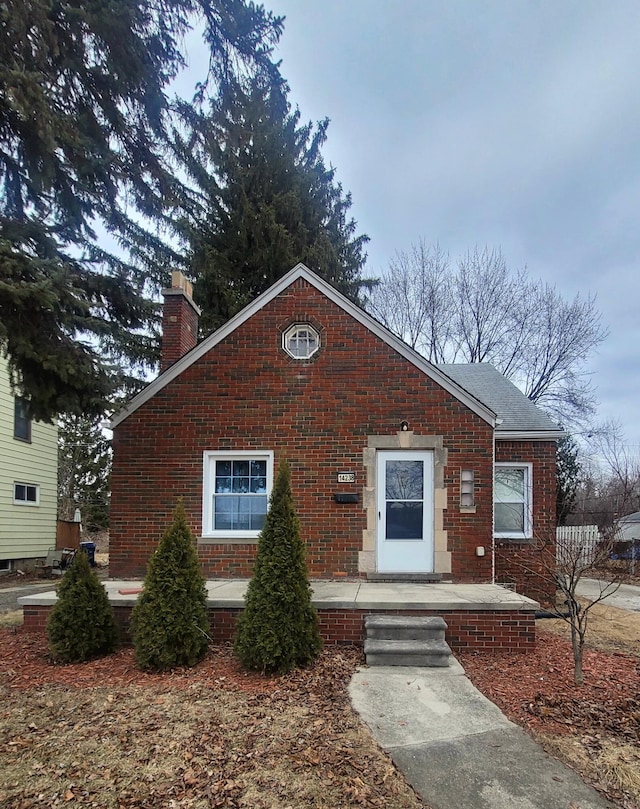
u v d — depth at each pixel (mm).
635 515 20344
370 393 9164
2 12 6062
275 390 9281
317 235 20656
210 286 18328
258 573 5891
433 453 9016
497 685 5414
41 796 3314
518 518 10359
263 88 10719
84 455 32500
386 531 8945
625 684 5453
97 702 4848
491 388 12477
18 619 8398
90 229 8938
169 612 5840
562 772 3678
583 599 11125
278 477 6184
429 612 6703
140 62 7934
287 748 3926
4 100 6672
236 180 19438
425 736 4184
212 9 8922
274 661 5555
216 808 3195
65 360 6941
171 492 9203
